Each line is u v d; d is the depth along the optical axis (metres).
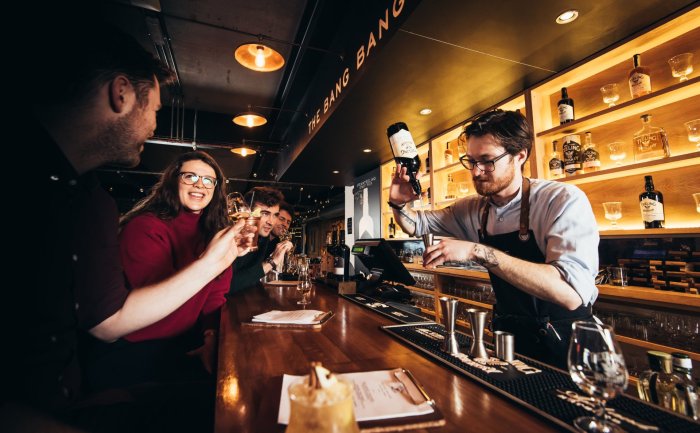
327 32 3.23
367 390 0.73
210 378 1.28
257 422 0.61
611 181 2.29
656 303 1.78
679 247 1.87
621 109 2.06
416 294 3.72
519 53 2.16
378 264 1.97
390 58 2.21
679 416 0.62
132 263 1.33
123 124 0.82
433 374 0.83
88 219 0.80
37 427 0.65
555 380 0.77
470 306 2.92
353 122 3.34
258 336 1.16
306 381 0.49
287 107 4.93
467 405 0.67
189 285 1.00
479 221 1.67
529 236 1.37
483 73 2.41
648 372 1.14
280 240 3.31
